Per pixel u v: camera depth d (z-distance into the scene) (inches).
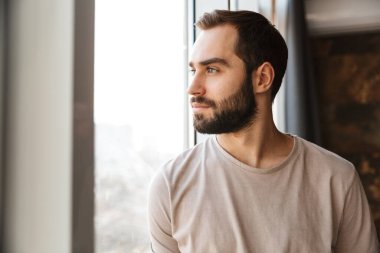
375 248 37.0
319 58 110.7
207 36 34.7
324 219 34.6
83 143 19.8
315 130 88.9
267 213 33.6
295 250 32.5
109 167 33.7
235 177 34.7
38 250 18.5
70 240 18.8
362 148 107.3
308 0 110.3
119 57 34.4
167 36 46.3
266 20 37.8
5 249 18.2
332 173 36.1
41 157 18.7
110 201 34.0
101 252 32.5
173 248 35.3
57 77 18.8
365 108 107.7
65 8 19.0
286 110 86.5
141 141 39.6
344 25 107.1
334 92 109.6
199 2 54.3
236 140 36.0
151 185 35.7
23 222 18.4
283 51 38.5
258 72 35.6
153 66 42.1
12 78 18.1
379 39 107.6
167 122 46.4
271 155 37.1
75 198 19.1
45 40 18.7
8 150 18.1
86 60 20.1
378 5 104.9
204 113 34.1
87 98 20.1
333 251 36.5
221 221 33.1
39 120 18.6
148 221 35.8
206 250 32.8
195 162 36.6
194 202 33.9
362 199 37.1
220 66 33.8
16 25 18.2
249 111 34.7
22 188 18.4
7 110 18.0
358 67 108.6
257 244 32.9
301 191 34.9
